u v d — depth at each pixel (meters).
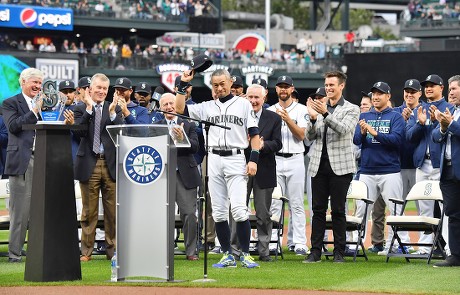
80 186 13.08
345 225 13.04
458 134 12.09
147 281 10.26
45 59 41.28
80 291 9.55
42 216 10.30
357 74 38.81
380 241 14.95
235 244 13.05
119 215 10.14
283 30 61.22
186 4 49.44
